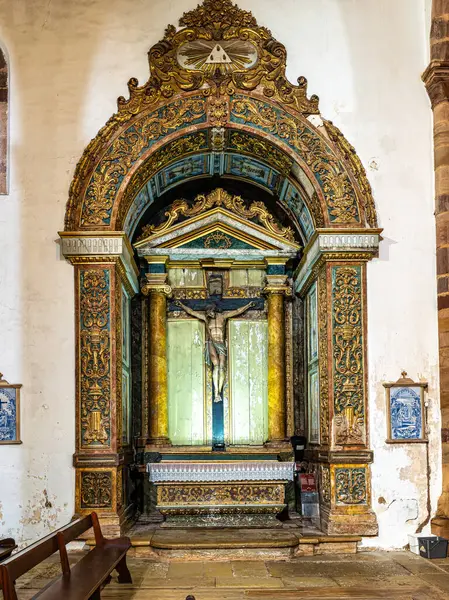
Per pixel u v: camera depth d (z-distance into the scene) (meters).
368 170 11.03
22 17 11.05
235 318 13.12
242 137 11.37
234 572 9.02
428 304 10.82
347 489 10.38
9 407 10.34
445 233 10.70
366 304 10.75
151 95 11.01
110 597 7.86
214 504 11.18
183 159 11.93
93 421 10.34
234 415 12.89
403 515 10.39
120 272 11.05
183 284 13.10
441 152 10.82
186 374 12.95
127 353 12.30
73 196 10.66
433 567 9.20
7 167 10.78
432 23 10.91
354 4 11.27
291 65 11.18
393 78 11.17
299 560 9.70
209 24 11.16
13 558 5.71
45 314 10.52
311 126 11.06
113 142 10.87
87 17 11.09
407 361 10.70
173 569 9.19
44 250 10.64
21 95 10.92
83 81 10.98
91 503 10.20
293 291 13.41
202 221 12.76
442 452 10.45
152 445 12.27
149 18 11.14
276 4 11.26
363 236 10.70
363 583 8.42
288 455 12.35
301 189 11.74
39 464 10.27
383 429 10.55
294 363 13.27
